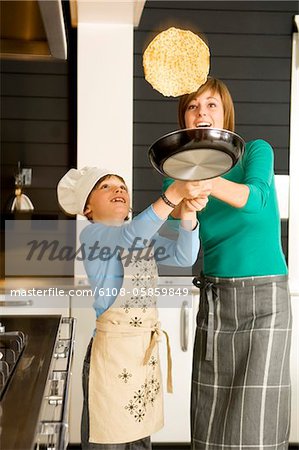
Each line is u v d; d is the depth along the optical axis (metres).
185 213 2.68
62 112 5.03
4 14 2.22
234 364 2.88
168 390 3.11
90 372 2.82
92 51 4.63
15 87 5.00
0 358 1.99
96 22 4.59
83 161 4.66
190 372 4.45
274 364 2.82
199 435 2.96
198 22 4.98
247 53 4.99
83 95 4.64
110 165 4.66
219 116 2.78
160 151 1.93
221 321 2.90
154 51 2.36
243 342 2.85
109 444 2.84
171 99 4.98
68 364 2.08
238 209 2.82
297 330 4.45
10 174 5.01
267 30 4.99
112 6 4.21
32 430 1.34
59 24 2.20
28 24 2.38
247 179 2.75
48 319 2.88
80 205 2.90
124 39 4.63
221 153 1.92
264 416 2.81
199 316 3.01
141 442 2.93
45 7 1.97
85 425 2.90
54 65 5.01
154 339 2.87
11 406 1.51
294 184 4.96
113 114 4.66
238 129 5.01
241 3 4.98
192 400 3.02
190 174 2.03
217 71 4.99
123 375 2.79
